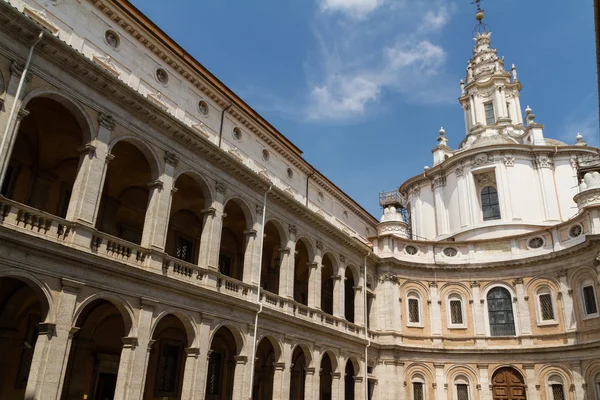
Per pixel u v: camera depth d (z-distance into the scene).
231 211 32.25
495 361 40.03
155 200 23.20
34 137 23.55
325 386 41.53
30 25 18.80
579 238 38.06
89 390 24.97
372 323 41.44
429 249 44.88
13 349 22.22
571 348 36.47
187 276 24.14
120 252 21.17
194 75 31.16
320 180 43.75
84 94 20.89
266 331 28.41
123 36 27.31
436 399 40.16
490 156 48.44
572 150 47.41
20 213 17.88
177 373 29.45
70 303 18.59
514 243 42.59
